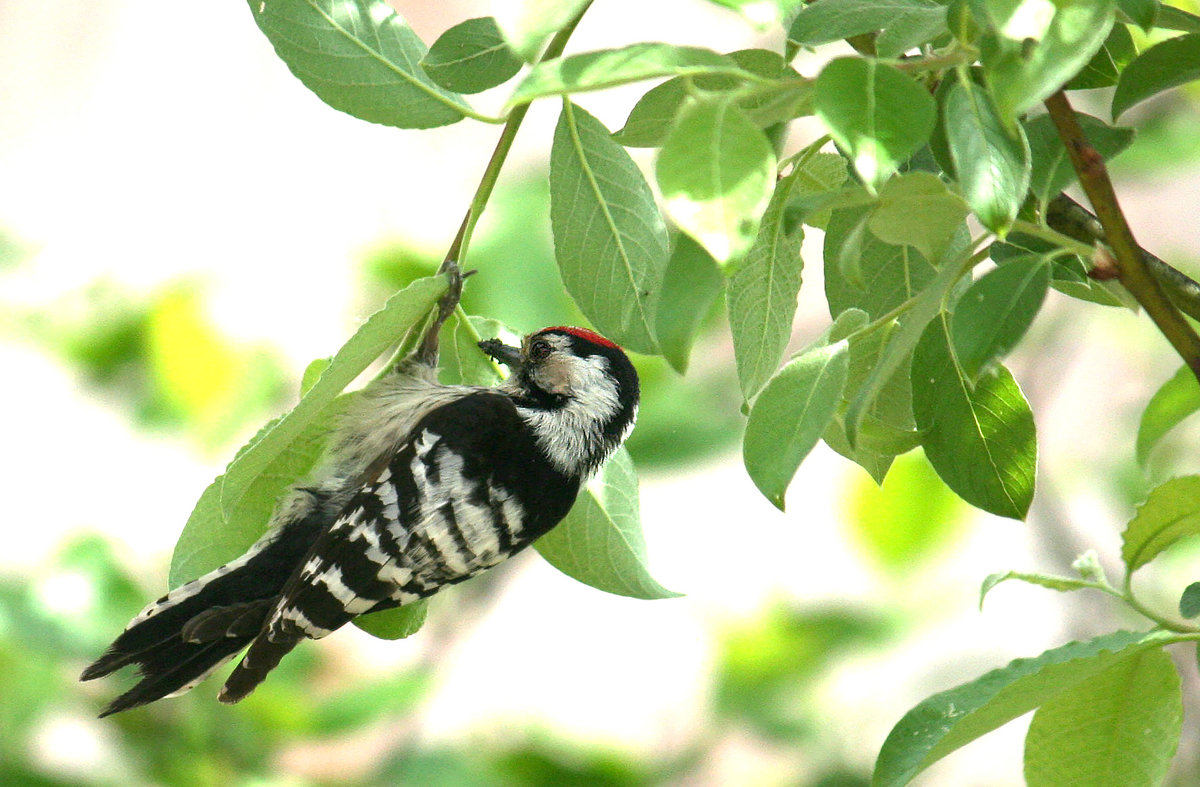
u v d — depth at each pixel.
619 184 5.76
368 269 11.51
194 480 15.95
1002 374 5.51
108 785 9.87
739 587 16.97
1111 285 5.04
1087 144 4.34
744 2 3.52
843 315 4.68
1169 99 12.07
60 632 9.72
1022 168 4.06
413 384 7.70
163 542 15.23
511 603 17.20
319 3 5.62
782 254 5.57
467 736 11.45
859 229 4.10
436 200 18.88
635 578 6.64
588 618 17.02
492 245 10.98
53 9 20.69
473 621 13.56
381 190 18.78
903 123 3.52
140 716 9.92
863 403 4.05
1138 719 5.21
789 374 4.30
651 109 5.50
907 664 13.59
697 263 3.79
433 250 11.41
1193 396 6.05
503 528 7.43
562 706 15.94
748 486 18.39
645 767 11.58
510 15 3.29
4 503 15.41
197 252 17.64
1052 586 5.09
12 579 10.04
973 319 4.35
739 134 3.46
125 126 20.02
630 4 19.70
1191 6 9.57
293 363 11.89
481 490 7.36
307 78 5.59
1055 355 15.58
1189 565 12.45
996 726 5.01
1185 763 10.83
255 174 19.36
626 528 6.67
